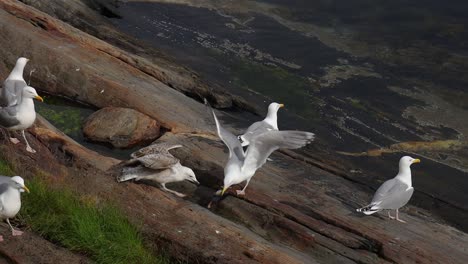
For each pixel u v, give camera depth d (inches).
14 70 440.8
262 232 366.3
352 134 581.9
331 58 722.2
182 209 354.9
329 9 831.1
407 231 375.9
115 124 466.9
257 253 326.0
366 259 348.5
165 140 447.2
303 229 360.2
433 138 584.1
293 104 624.7
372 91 660.1
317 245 353.7
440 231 381.7
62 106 512.7
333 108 623.8
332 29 786.2
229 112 560.1
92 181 366.6
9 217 313.3
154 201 358.9
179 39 725.3
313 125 590.2
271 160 439.5
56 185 353.4
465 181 522.3
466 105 642.8
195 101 520.1
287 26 783.7
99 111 480.7
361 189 425.7
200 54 700.7
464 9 837.2
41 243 316.2
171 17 769.6
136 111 477.7
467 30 790.5
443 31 789.2
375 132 588.4
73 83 516.1
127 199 358.0
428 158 551.8
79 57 527.8
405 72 701.3
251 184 404.2
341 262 345.7
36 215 334.3
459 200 496.7
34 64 526.0
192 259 327.3
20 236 317.4
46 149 397.1
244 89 643.5
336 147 559.2
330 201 399.9
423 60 727.7
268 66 693.3
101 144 465.4
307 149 505.7
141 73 534.6
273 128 421.7
